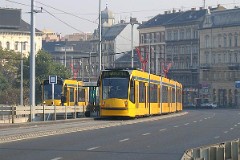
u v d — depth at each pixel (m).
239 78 161.88
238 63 163.75
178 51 181.75
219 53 168.12
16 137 34.12
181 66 180.12
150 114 65.44
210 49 170.12
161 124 53.78
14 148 27.89
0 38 189.75
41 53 129.12
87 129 43.56
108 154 25.72
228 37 165.88
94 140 33.38
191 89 173.62
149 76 65.38
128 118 61.59
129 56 198.25
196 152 19.61
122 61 198.88
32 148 27.98
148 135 38.28
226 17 167.38
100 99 58.25
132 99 58.34
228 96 164.12
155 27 191.00
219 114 93.12
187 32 179.38
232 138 36.62
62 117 63.69
